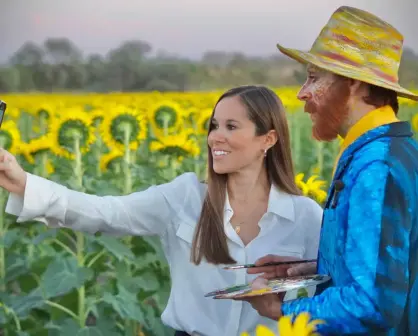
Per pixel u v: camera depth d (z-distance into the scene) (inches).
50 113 346.0
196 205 120.2
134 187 240.5
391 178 85.9
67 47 1293.1
